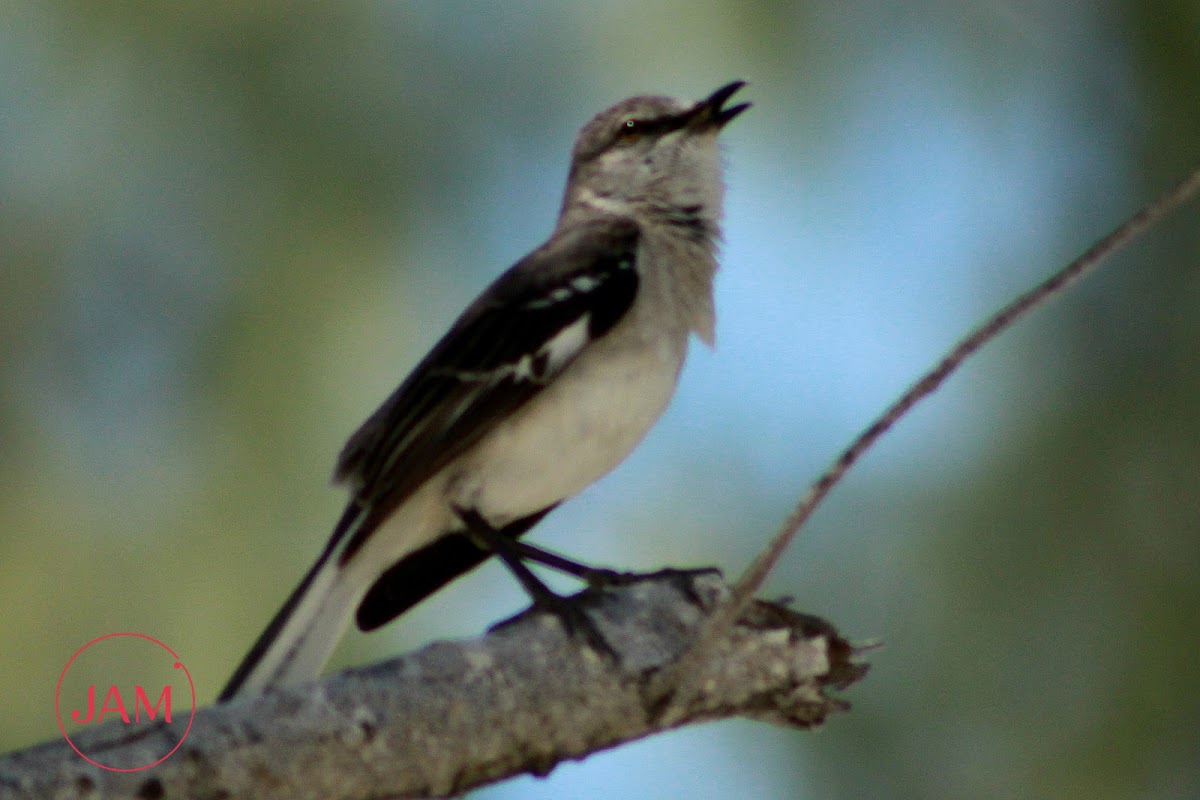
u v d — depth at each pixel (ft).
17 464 28.84
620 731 22.12
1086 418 29.25
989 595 28.66
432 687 20.88
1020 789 27.84
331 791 19.88
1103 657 28.19
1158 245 30.40
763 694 22.62
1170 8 31.58
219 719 19.51
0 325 29.53
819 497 20.47
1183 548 28.40
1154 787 27.76
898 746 28.14
